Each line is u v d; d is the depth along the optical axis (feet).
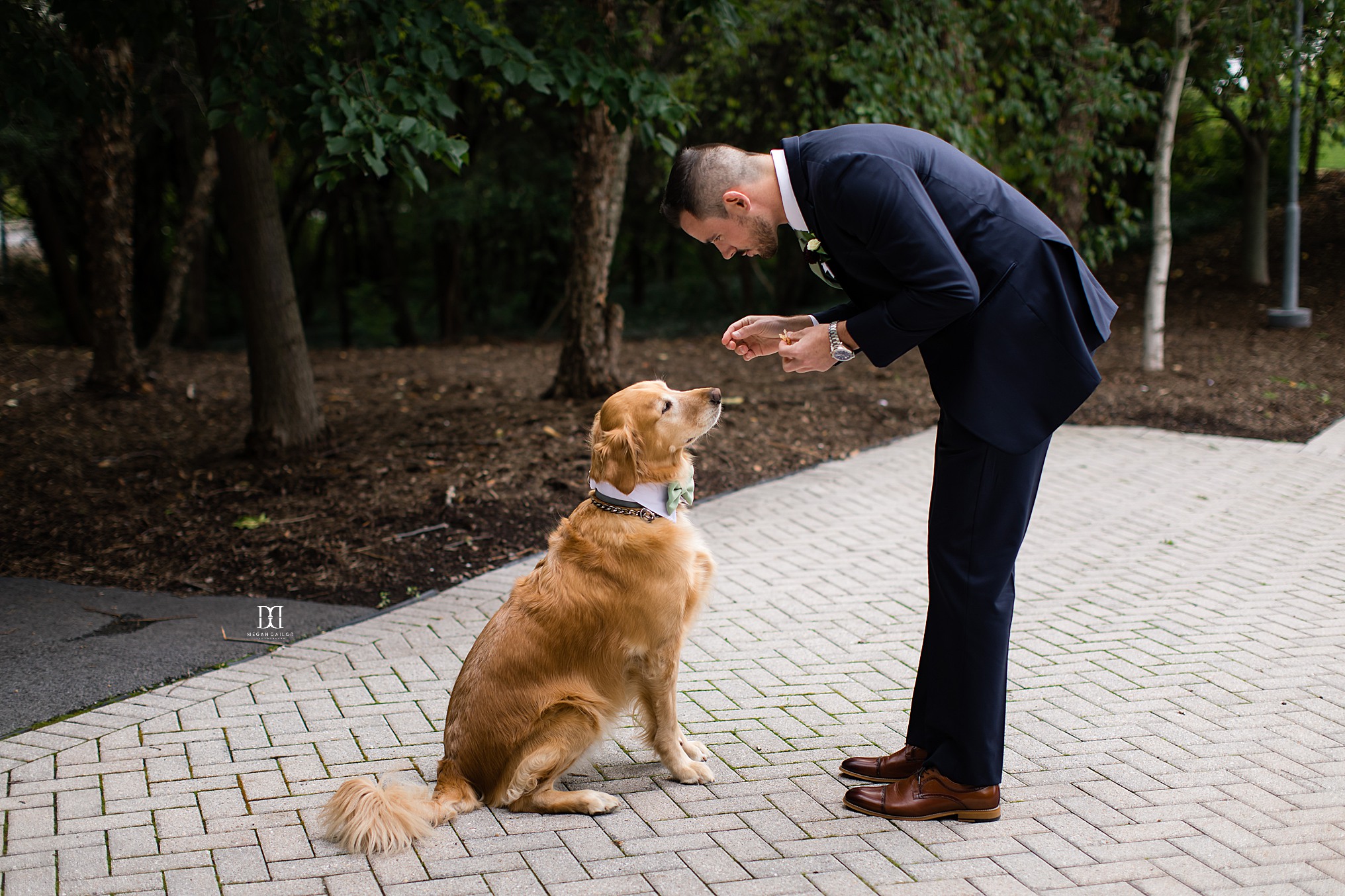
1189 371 36.22
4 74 17.39
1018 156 32.19
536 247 66.69
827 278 9.32
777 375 38.91
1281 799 9.48
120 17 19.53
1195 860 8.45
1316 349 39.63
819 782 10.14
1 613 15.31
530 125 49.03
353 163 16.76
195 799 9.77
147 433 29.32
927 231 7.92
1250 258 53.42
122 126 33.73
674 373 39.91
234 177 22.65
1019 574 17.21
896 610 15.56
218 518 19.93
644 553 9.56
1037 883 8.16
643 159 54.24
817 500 22.26
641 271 69.36
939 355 8.77
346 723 11.59
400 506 20.18
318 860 8.64
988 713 8.94
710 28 32.27
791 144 8.75
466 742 9.64
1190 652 13.48
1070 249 8.49
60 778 10.18
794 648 14.06
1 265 67.00
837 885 8.19
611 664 9.64
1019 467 8.55
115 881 8.29
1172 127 34.06
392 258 60.90
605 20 26.32
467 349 53.52
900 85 28.63
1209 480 23.29
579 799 9.48
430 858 8.67
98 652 13.76
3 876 8.33
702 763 10.32
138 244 64.39
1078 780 10.02
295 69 18.21
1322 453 25.46
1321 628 14.23
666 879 8.31
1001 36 31.60
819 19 34.91
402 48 18.80
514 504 20.44
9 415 31.83
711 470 24.27
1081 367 8.33
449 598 15.99
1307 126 41.09
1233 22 30.89
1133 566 17.44
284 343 23.86
